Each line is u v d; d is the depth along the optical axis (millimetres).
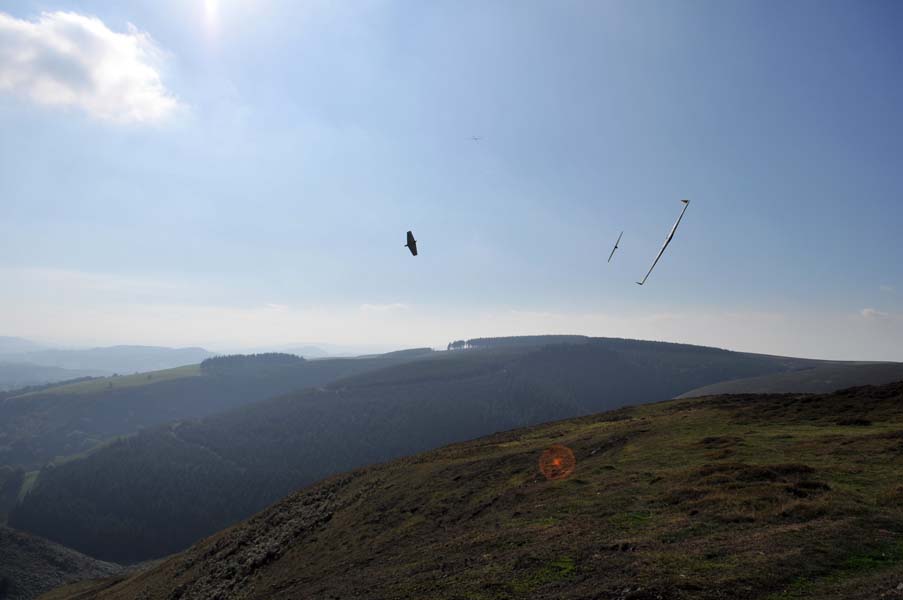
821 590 11430
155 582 45438
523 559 17219
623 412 54812
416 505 32688
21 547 121875
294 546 35906
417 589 17547
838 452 23422
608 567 14891
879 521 14977
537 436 49031
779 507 17188
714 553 14250
